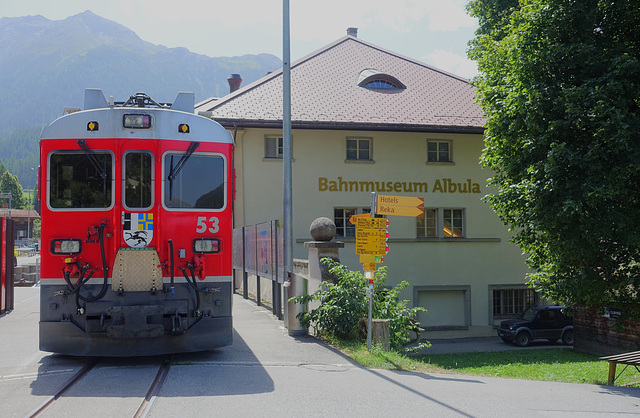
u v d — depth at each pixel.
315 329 11.59
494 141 14.96
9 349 9.41
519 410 6.35
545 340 24.20
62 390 6.61
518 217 14.39
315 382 7.43
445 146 24.97
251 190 23.02
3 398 6.22
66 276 7.97
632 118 12.02
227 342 8.49
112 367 7.99
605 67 12.59
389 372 8.61
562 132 12.78
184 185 8.43
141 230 8.18
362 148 24.23
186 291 8.33
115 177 8.19
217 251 8.48
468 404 6.54
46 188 8.14
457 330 24.53
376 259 9.99
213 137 8.62
